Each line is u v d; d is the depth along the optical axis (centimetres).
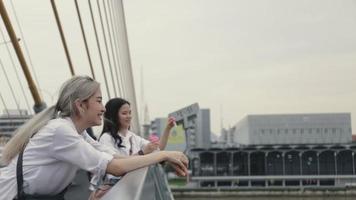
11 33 1182
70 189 485
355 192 3400
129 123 649
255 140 14438
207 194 3562
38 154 357
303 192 3466
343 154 10131
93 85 381
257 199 3525
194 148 10081
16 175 353
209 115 13538
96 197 404
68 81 382
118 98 642
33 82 1209
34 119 371
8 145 364
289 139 14425
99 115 385
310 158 10156
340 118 14412
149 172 399
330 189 3450
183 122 1834
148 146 632
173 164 394
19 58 1198
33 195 358
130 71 2622
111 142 630
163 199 579
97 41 1797
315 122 14500
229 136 18688
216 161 10069
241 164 10119
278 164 10219
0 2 1164
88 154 358
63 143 354
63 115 378
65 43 1530
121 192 268
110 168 365
